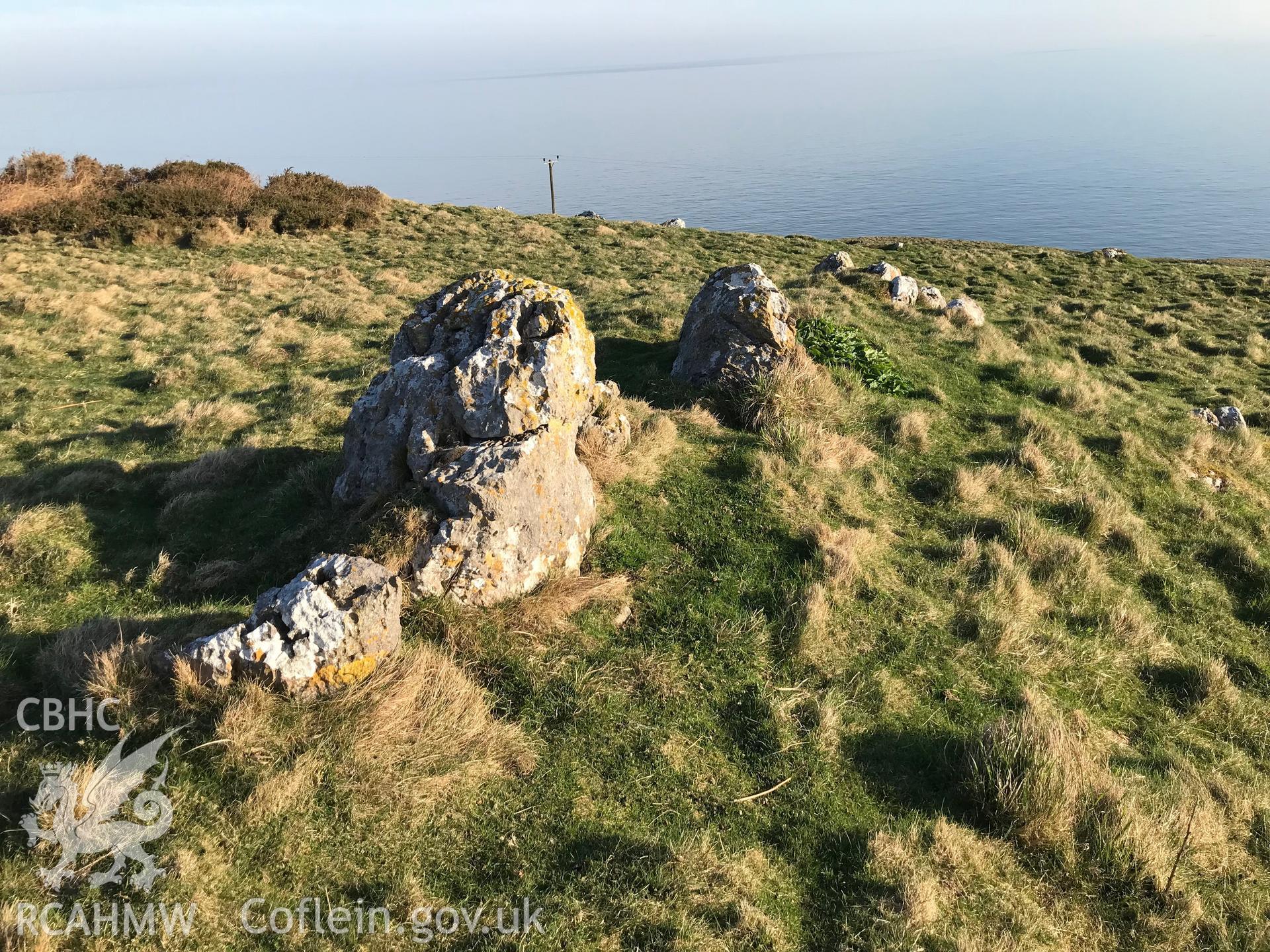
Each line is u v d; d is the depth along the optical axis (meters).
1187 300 25.02
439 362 7.88
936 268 28.83
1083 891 5.23
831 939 4.68
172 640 5.93
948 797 5.85
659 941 4.45
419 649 6.06
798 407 11.13
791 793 5.69
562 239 30.45
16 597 7.05
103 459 10.01
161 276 21.58
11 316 17.22
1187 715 7.34
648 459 9.30
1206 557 10.06
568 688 6.25
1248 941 5.11
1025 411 12.58
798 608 7.46
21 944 3.86
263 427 11.22
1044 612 8.41
